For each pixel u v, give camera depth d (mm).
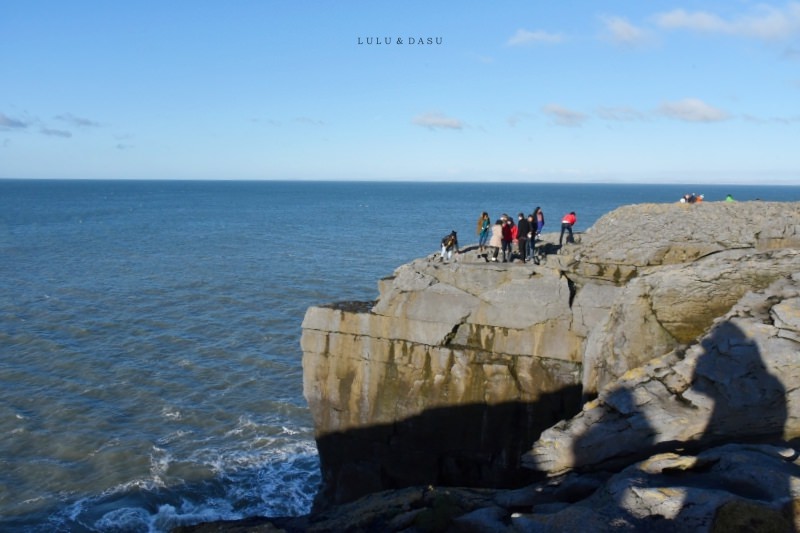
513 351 21266
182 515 24906
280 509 25547
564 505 11977
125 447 29219
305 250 85375
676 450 13547
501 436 21281
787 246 20156
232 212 165375
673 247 21219
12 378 36188
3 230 106812
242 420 32344
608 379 17875
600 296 20547
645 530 10305
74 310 50406
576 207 173500
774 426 13258
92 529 23766
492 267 21641
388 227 120375
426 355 22000
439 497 13617
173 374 37594
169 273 66875
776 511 9914
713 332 14914
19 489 25875
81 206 177625
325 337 23234
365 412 22797
